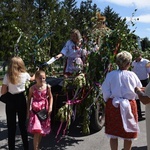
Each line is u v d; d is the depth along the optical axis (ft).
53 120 18.83
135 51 20.04
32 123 15.42
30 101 16.01
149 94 11.50
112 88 13.34
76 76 17.83
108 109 13.34
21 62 15.39
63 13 90.33
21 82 15.25
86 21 19.57
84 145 17.40
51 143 17.81
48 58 22.59
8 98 15.30
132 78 13.28
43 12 91.45
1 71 72.69
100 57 18.25
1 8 78.38
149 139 11.94
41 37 23.39
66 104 17.19
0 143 18.02
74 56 19.76
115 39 18.39
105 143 17.66
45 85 16.17
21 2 94.07
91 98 17.97
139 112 23.12
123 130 12.98
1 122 23.40
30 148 16.93
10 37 68.28
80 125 21.04
